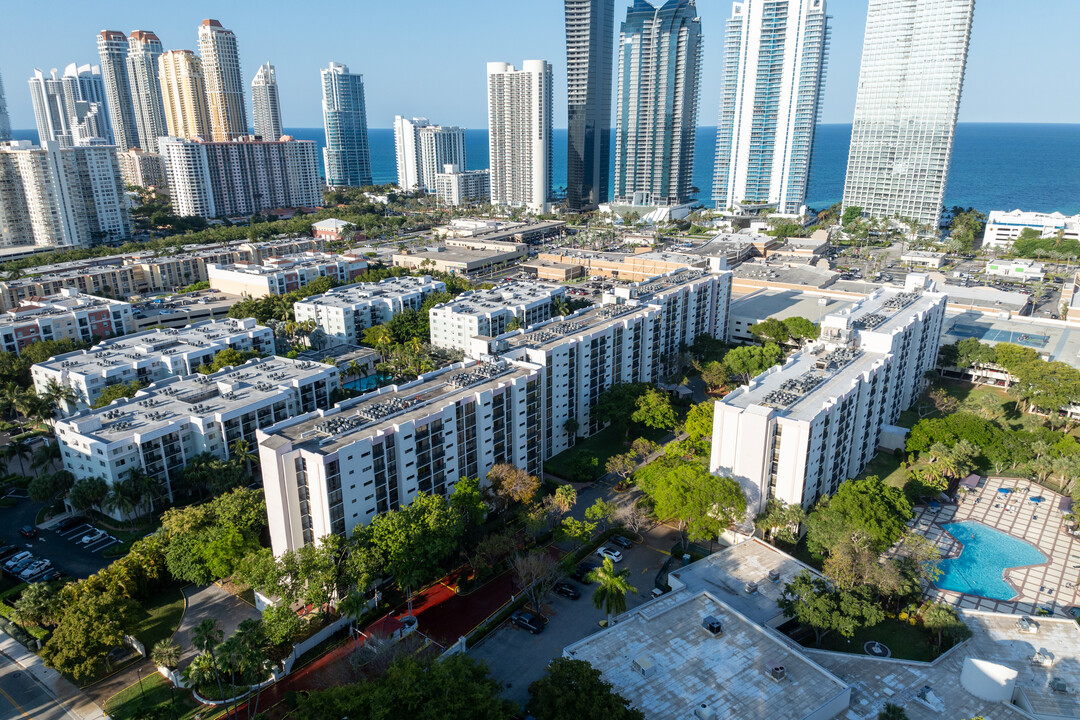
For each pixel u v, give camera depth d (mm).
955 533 165250
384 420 151750
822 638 129750
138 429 176250
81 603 122875
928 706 106812
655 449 196250
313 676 123125
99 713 115812
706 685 107062
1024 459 186500
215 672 114375
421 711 96875
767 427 153500
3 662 128250
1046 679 112812
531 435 184375
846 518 145000
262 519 149500
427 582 149375
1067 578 148375
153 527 170875
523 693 117000
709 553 156500
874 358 194500
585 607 140750
